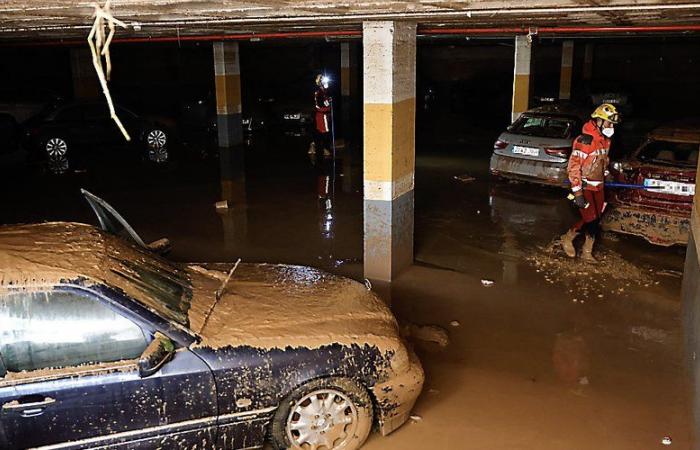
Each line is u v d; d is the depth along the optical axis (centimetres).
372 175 657
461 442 405
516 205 1029
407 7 469
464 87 2359
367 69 627
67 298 345
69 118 1517
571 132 1055
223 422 364
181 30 871
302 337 380
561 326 582
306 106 1994
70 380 337
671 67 2319
